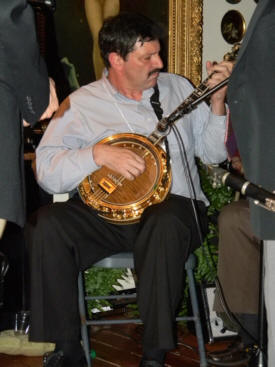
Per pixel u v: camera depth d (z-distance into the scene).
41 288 2.33
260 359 2.04
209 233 3.22
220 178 1.65
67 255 2.38
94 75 3.93
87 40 3.89
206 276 3.09
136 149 2.58
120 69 2.68
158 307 2.24
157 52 2.63
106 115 2.73
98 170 2.60
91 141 2.71
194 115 2.78
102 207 2.53
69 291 2.36
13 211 1.61
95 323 2.50
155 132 2.60
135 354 2.93
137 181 2.55
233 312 2.60
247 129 1.66
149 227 2.33
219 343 3.10
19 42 1.59
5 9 1.56
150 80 2.66
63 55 3.80
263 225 1.67
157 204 2.48
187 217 2.46
